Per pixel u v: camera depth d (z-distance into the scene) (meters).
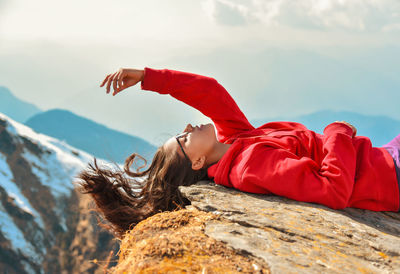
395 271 1.36
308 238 1.58
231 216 1.78
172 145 2.46
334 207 1.98
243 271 1.32
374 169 2.13
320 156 2.23
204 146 2.42
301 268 1.31
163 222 1.76
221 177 2.25
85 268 20.47
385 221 1.95
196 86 2.43
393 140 2.40
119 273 1.40
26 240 22.00
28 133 27.97
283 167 2.03
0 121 26.50
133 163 2.60
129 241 1.69
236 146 2.29
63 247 22.41
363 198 2.10
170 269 1.30
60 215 23.59
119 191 2.51
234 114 2.57
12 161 25.62
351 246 1.54
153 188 2.48
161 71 2.38
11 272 20.95
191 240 1.52
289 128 2.52
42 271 21.27
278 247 1.47
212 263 1.37
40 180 25.22
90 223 22.45
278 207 1.92
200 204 1.94
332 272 1.30
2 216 22.20
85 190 2.46
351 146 2.11
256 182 2.06
